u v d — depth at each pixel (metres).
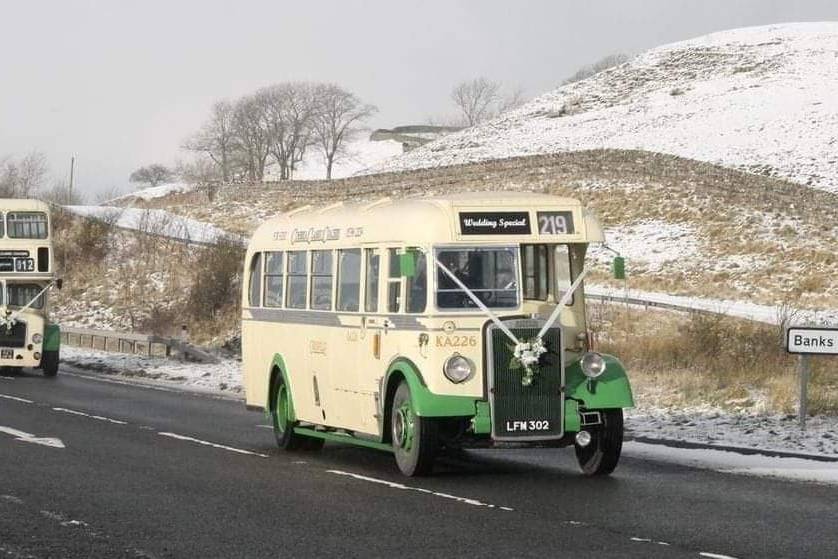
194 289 55.56
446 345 14.55
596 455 15.03
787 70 136.12
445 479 14.75
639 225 77.06
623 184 84.50
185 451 17.59
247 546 10.33
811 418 20.89
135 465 15.83
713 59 148.62
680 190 80.62
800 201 74.44
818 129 105.75
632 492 13.60
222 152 157.25
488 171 92.19
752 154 100.44
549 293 15.23
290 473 15.23
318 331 17.30
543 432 14.50
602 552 10.03
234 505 12.55
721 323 33.34
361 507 12.45
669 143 110.38
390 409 15.36
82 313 60.00
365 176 94.31
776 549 10.18
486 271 14.89
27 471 15.07
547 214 15.12
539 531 11.04
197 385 32.50
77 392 28.84
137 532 10.99
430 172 93.44
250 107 156.88
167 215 78.69
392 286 15.43
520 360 14.31
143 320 55.56
